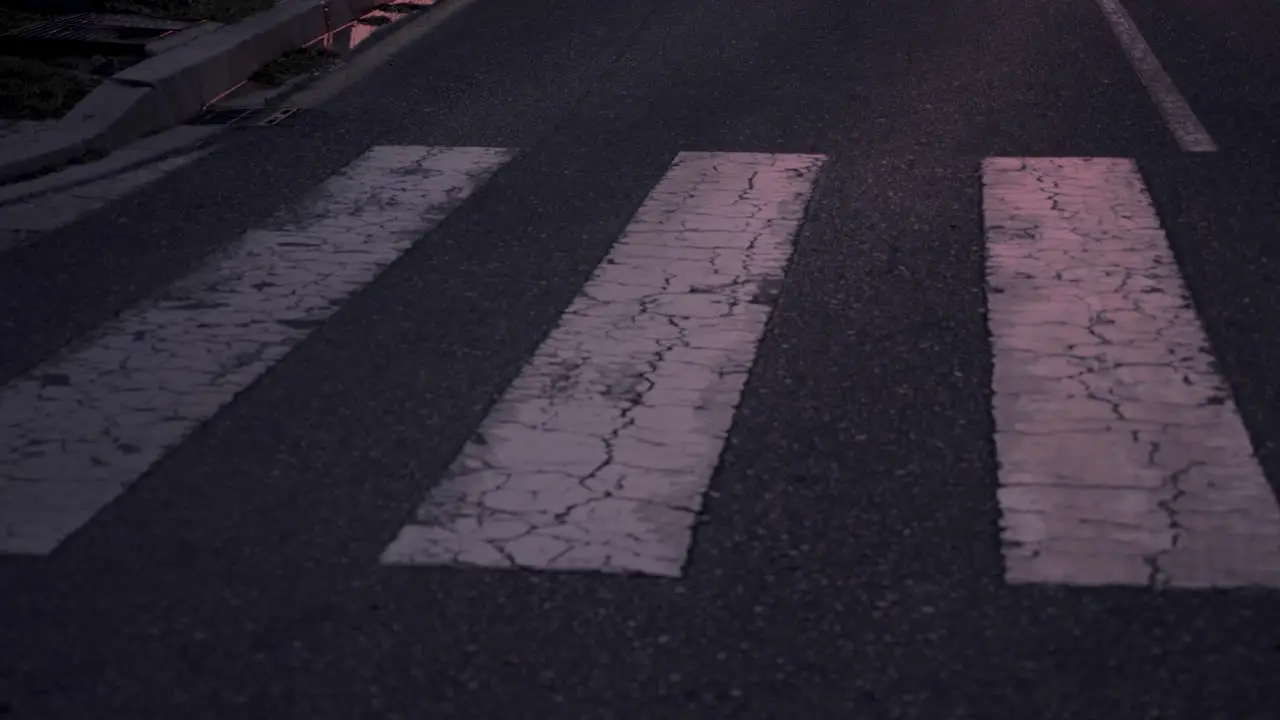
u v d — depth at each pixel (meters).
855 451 4.51
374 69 9.84
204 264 6.27
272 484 4.41
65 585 3.91
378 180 7.40
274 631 3.69
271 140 8.23
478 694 3.43
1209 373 4.95
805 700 3.38
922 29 10.61
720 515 4.16
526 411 4.82
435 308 5.73
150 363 5.29
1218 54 9.57
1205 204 6.63
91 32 9.62
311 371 5.19
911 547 3.98
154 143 8.23
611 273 6.03
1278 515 4.07
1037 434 4.57
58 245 6.58
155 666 3.56
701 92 8.94
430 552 4.01
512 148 7.89
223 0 10.61
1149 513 4.10
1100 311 5.49
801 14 11.24
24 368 5.28
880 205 6.78
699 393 4.92
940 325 5.42
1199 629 3.59
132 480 4.45
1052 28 10.52
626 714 3.35
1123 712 3.31
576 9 11.66
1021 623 3.63
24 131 8.11
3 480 4.46
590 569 3.91
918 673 3.46
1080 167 7.24
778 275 5.96
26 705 3.43
